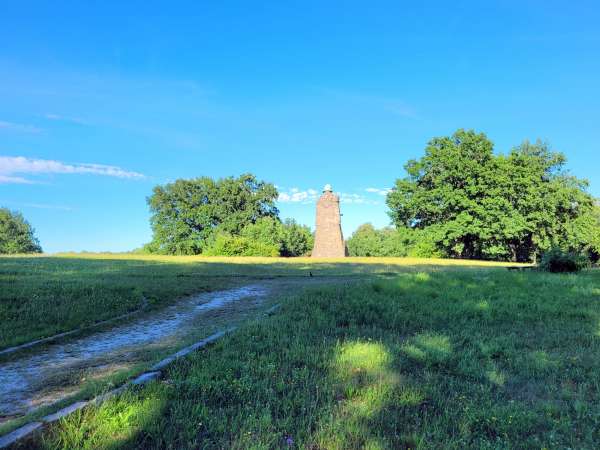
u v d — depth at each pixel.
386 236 83.38
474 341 7.03
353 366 5.63
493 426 4.06
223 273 18.22
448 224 40.78
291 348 6.30
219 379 5.03
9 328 7.96
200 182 63.16
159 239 60.56
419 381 5.17
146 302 10.97
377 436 3.76
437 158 42.44
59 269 17.08
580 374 5.54
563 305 10.14
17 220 73.94
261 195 63.56
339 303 9.84
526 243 49.22
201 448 3.54
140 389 4.49
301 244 61.12
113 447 3.46
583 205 46.47
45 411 4.06
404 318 8.78
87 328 8.40
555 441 3.80
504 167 40.59
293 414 4.19
